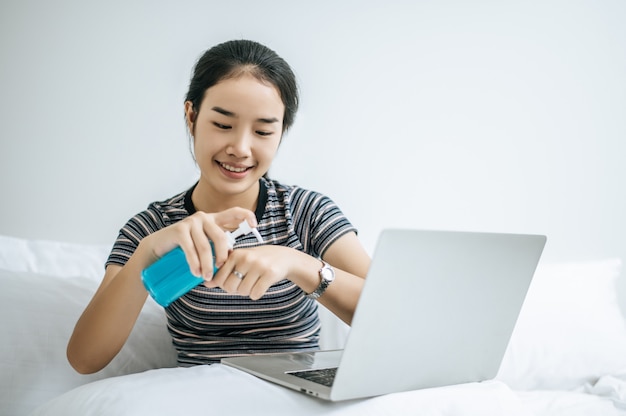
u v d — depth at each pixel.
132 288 1.04
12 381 1.16
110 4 1.77
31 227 1.74
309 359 1.06
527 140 2.05
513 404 0.92
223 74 1.09
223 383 0.88
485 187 2.03
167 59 1.81
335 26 1.92
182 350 1.24
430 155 1.99
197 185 1.26
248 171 1.13
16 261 1.49
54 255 1.54
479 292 0.94
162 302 0.90
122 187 1.79
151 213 1.25
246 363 1.01
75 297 1.29
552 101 2.06
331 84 1.92
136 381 0.89
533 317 1.62
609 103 2.10
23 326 1.20
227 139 1.10
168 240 0.92
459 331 0.94
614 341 1.63
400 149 1.97
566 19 2.06
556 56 2.06
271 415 0.81
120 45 1.78
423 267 0.84
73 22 1.75
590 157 2.09
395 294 0.82
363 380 0.84
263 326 1.22
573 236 2.09
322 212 1.28
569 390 1.57
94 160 1.77
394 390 0.90
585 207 2.10
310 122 1.91
